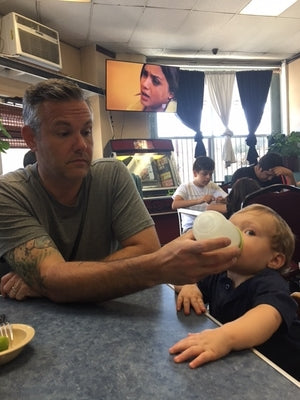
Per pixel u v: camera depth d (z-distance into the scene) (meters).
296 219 1.97
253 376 0.47
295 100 6.32
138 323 0.67
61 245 1.08
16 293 0.88
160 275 0.70
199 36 5.11
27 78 4.09
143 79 5.26
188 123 6.01
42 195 1.04
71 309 0.77
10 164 4.16
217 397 0.42
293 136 5.85
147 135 5.73
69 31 4.60
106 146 5.29
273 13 4.48
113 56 5.49
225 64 6.26
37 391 0.46
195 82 6.05
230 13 4.40
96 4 3.92
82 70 5.22
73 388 0.46
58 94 0.94
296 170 5.96
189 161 6.22
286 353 0.78
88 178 1.11
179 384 0.46
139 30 4.74
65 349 0.57
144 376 0.48
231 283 0.91
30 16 4.10
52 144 0.95
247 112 6.34
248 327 0.60
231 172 6.46
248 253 0.85
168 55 5.84
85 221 1.10
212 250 0.64
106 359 0.53
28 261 0.87
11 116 4.08
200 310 0.72
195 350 0.52
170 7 4.12
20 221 0.94
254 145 6.33
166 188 4.89
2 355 0.51
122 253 1.03
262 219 0.91
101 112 5.20
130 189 1.16
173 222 4.71
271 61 6.50
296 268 1.84
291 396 0.42
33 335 0.58
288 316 0.69
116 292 0.76
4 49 3.87
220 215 0.67
